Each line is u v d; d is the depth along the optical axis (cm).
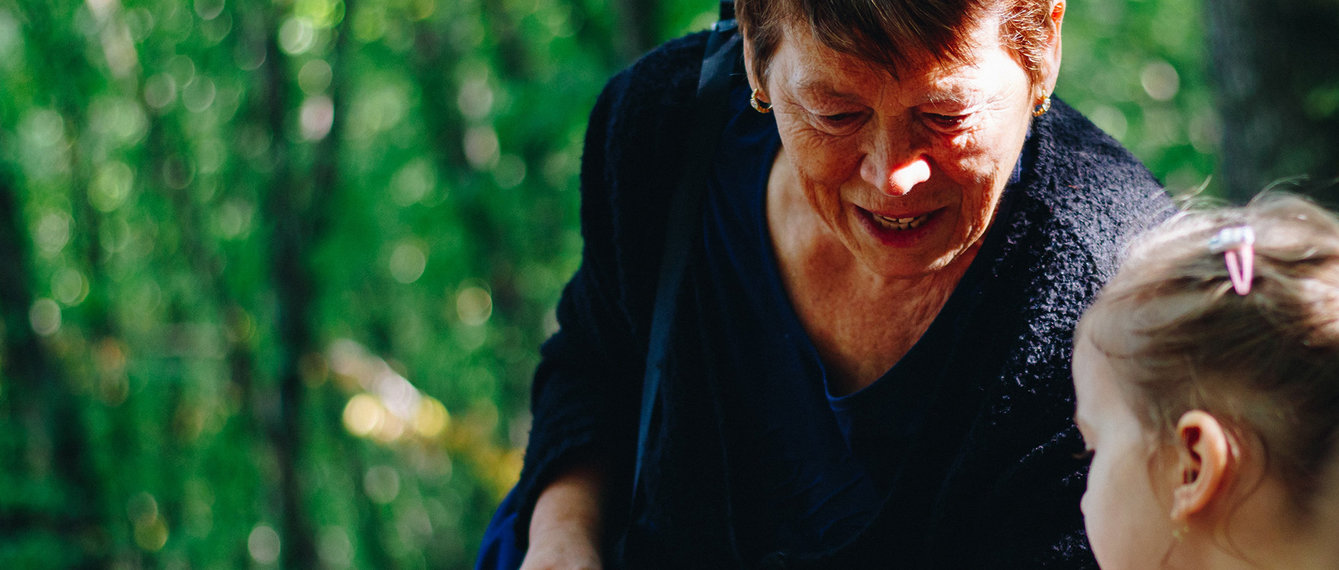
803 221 142
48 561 598
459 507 1085
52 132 770
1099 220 135
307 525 757
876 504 144
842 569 144
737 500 153
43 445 643
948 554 140
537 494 174
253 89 780
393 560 969
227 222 843
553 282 939
